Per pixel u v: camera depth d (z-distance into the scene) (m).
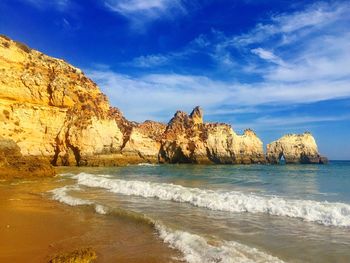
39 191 22.41
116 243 10.03
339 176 39.47
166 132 78.12
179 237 10.36
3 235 10.93
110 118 63.47
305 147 86.69
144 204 16.97
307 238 10.46
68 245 9.83
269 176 39.19
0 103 48.41
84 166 56.25
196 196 17.80
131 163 66.69
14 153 35.62
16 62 53.50
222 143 74.56
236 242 9.89
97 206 15.59
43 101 55.34
